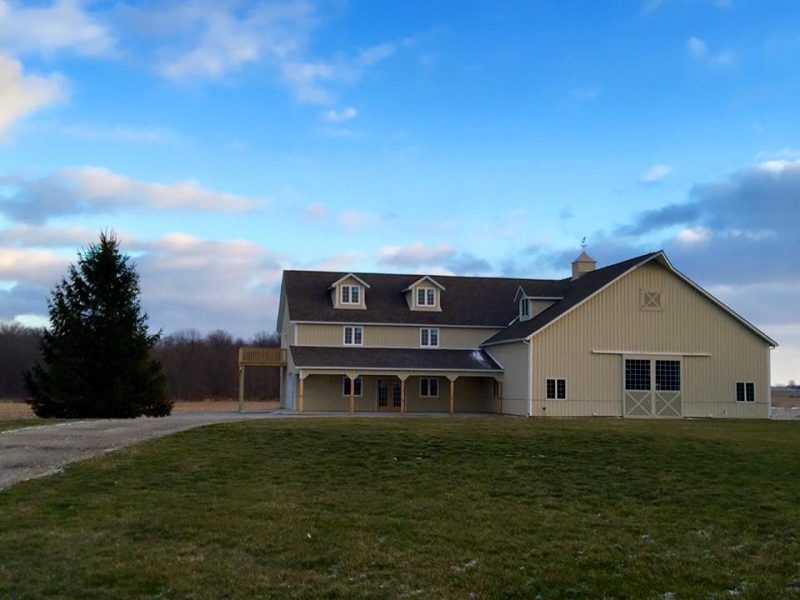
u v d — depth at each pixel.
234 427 22.45
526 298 43.22
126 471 16.59
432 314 46.22
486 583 9.41
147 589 9.18
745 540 11.47
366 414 41.47
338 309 45.28
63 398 35.88
